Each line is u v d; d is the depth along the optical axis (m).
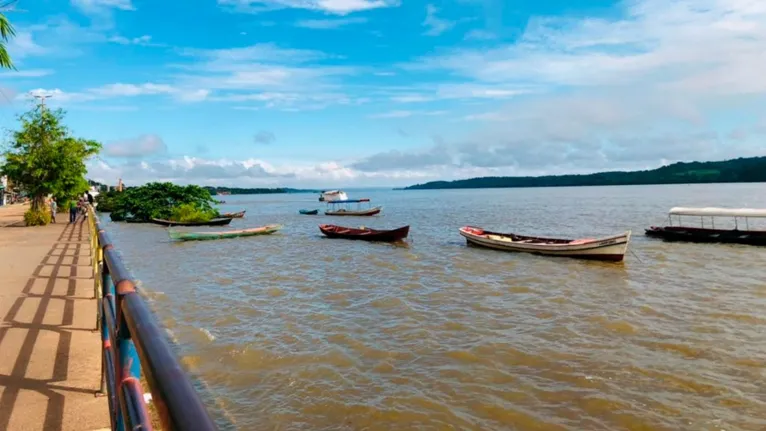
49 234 24.28
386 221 60.31
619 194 154.00
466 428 7.95
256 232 39.41
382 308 15.26
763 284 18.66
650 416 8.30
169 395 1.08
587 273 21.55
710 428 7.96
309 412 8.34
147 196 57.69
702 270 21.94
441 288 18.44
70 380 5.08
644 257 25.88
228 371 9.96
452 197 199.50
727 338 12.15
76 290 10.00
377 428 7.92
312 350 11.21
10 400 4.57
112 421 2.65
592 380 9.67
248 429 7.79
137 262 25.70
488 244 29.67
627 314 14.42
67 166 33.06
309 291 17.92
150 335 1.48
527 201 121.06
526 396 9.02
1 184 67.69
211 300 16.34
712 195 117.44
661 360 10.71
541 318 14.07
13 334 6.73
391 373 9.98
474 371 10.10
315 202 171.12
